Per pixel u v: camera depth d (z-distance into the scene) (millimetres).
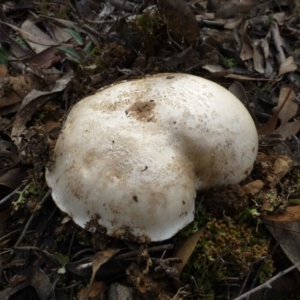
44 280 178
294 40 302
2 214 195
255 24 304
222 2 311
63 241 187
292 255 188
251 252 181
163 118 172
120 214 160
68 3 291
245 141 182
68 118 189
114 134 167
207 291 177
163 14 216
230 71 237
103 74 230
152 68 226
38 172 186
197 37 225
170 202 161
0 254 187
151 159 162
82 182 164
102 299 173
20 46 265
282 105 230
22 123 216
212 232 182
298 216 188
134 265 168
